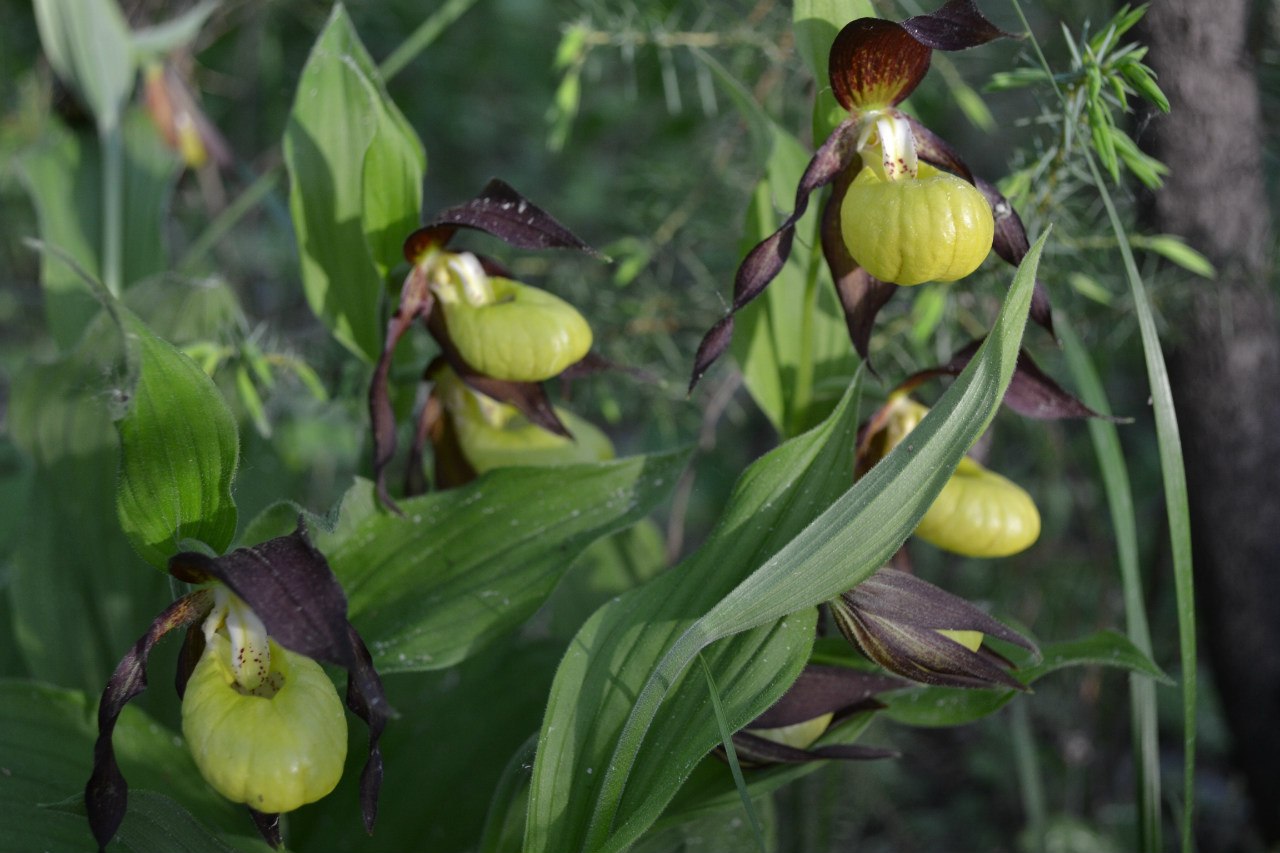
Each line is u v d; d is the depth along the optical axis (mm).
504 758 530
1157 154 539
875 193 450
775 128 497
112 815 434
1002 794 709
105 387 492
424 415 537
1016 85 503
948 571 702
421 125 1016
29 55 862
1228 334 555
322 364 616
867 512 428
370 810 434
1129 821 642
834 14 462
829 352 516
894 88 461
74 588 539
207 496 447
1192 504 581
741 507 462
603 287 657
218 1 681
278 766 425
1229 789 668
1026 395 492
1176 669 672
